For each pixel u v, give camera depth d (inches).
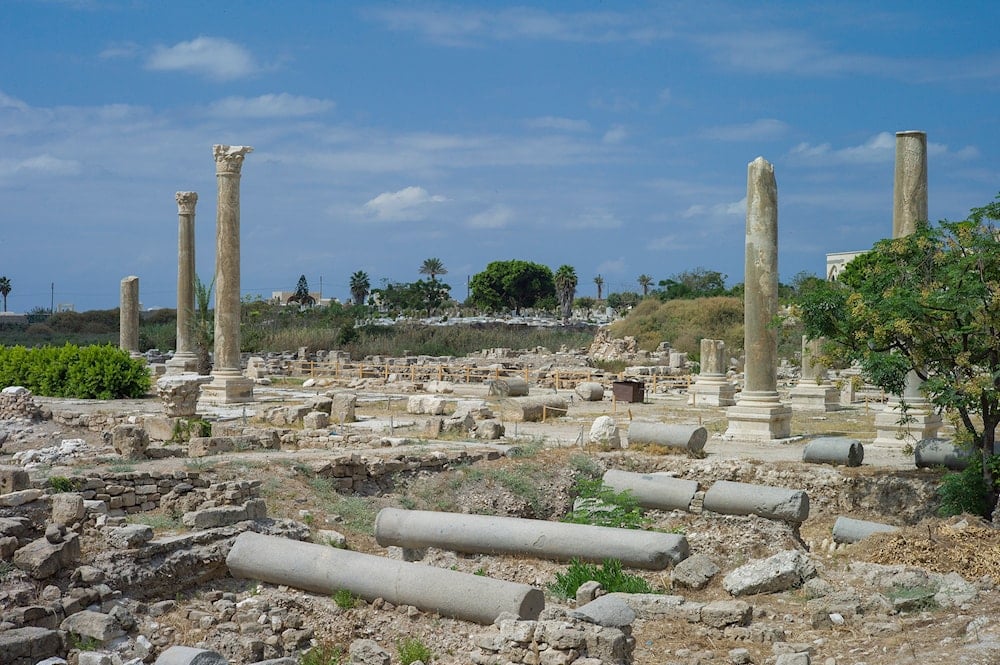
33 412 1170.6
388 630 540.1
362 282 5206.7
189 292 1940.2
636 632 525.3
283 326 3260.3
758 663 482.9
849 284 877.8
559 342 3275.1
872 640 501.4
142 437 856.9
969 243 799.7
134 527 596.7
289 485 791.1
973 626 494.3
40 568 530.6
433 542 680.4
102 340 3270.2
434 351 2997.0
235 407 1397.6
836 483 867.4
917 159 1023.6
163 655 441.7
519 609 518.0
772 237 1111.0
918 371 823.1
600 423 1028.5
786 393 1878.7
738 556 746.2
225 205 1457.9
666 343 2822.3
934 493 820.0
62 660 463.2
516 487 887.7
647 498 823.7
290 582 581.6
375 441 1002.7
